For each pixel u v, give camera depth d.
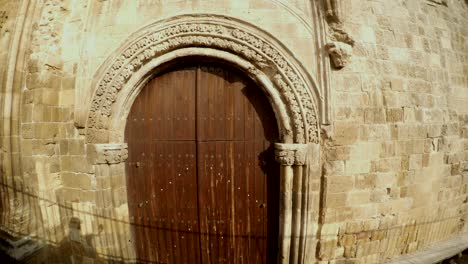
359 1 4.14
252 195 4.30
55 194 4.34
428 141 4.56
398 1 4.50
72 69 4.27
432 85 4.63
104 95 4.10
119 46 4.06
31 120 4.16
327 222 4.00
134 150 4.43
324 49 3.88
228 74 4.21
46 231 4.25
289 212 4.02
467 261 5.10
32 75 4.16
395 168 4.27
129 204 4.50
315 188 3.96
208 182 4.33
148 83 4.36
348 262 4.16
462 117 5.11
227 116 4.25
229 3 3.96
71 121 4.26
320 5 3.91
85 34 4.20
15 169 4.15
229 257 4.44
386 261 4.41
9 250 4.01
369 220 4.18
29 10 4.16
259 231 4.33
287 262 4.11
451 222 5.18
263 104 4.18
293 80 3.88
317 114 3.89
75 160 4.28
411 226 4.55
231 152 4.27
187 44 3.98
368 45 4.11
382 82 4.14
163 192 4.43
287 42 3.93
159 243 4.52
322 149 3.94
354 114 3.97
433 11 4.96
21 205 4.16
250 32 3.90
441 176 4.82
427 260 4.48
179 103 4.31
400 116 4.26
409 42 4.46
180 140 4.34
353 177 4.03
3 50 4.23
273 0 3.96
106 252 4.23
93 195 4.21
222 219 4.37
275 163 4.20
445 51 4.92
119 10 4.15
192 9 3.98
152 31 3.99
